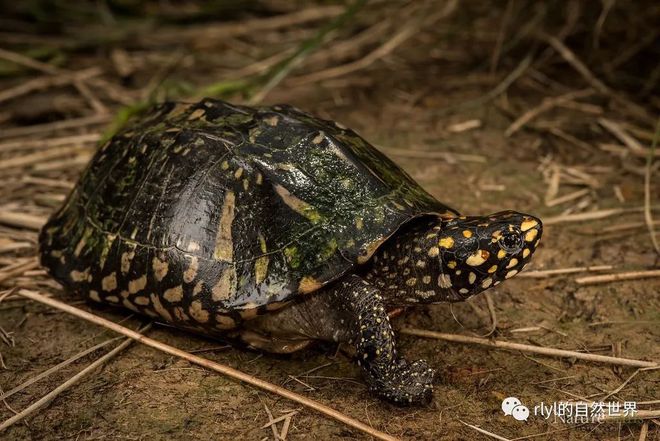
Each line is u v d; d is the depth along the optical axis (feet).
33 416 1.28
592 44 2.61
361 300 1.29
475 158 2.04
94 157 1.58
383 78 2.54
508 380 1.35
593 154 2.05
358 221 1.31
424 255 1.33
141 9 3.10
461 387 1.33
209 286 1.31
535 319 1.49
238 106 1.50
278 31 2.99
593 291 1.56
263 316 1.33
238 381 1.34
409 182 1.43
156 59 2.74
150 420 1.27
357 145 1.44
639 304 1.52
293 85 2.50
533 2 2.60
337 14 3.01
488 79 2.48
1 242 1.70
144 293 1.38
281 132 1.40
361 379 1.34
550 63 2.55
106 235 1.43
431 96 2.40
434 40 2.79
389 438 1.22
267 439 1.24
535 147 2.10
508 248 1.30
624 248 1.68
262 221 1.32
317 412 1.28
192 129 1.44
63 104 2.37
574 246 1.69
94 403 1.30
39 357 1.40
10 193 1.89
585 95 2.34
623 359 1.38
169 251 1.35
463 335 1.44
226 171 1.37
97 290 1.44
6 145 2.11
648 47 2.57
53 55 2.62
